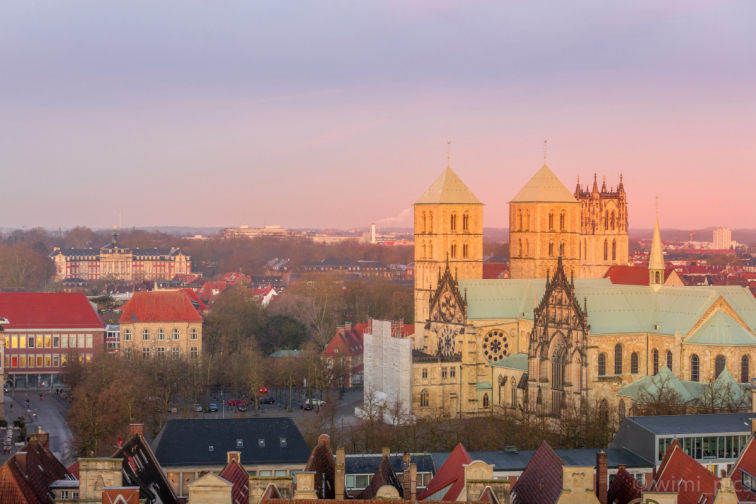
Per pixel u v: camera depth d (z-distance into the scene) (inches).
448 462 6584.6
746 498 6633.9
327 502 5354.3
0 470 6063.0
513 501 6141.7
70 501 5989.2
